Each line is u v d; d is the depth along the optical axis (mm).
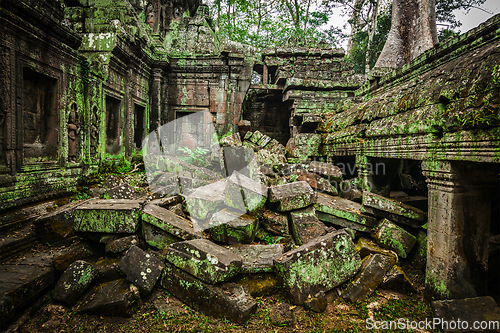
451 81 3166
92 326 2672
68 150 5258
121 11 7898
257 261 3385
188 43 10727
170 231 3404
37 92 4660
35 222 3580
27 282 2732
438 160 3121
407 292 3363
